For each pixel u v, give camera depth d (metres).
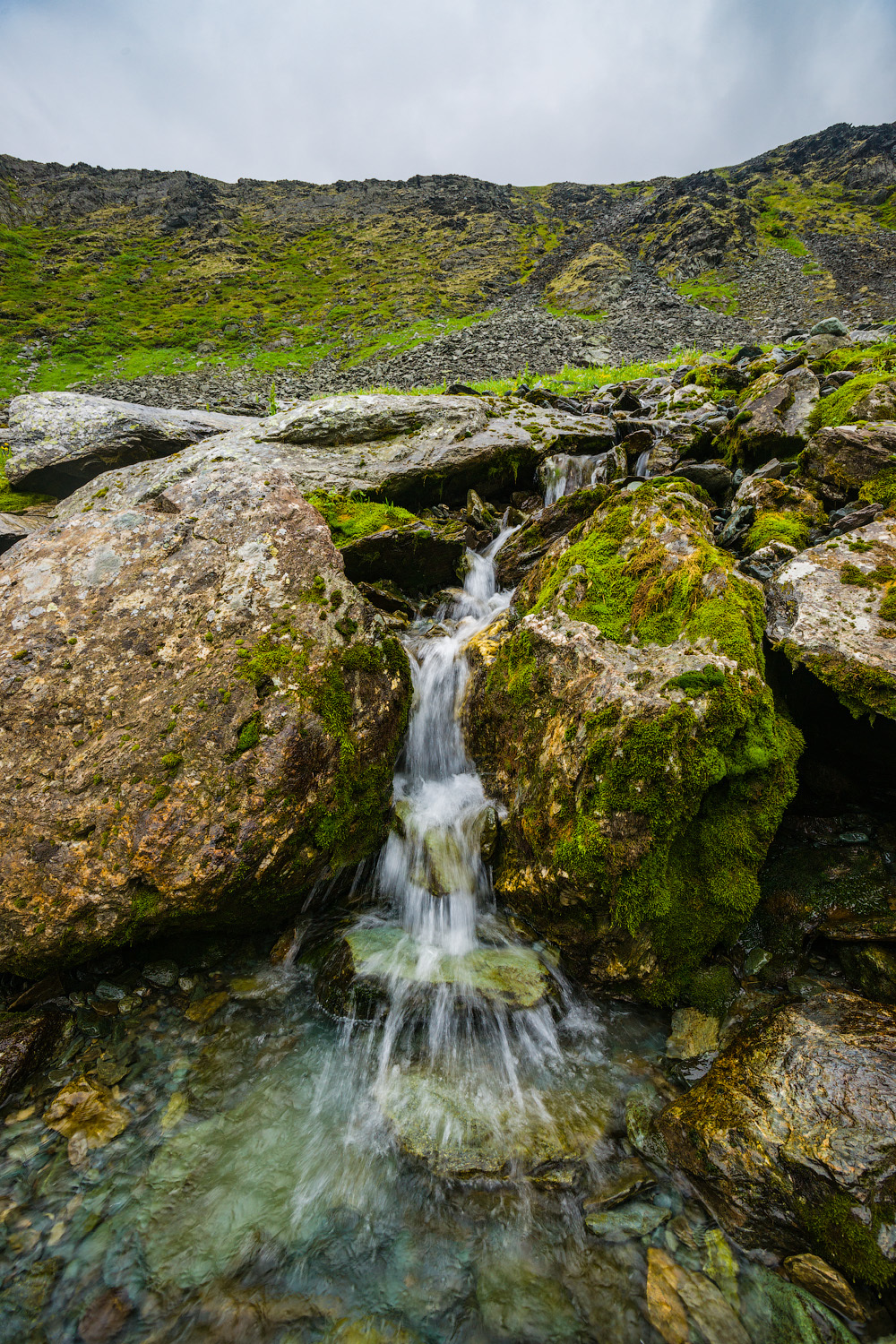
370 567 9.05
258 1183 3.61
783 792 4.54
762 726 4.43
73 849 4.29
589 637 5.21
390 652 5.87
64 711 4.67
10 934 4.22
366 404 11.74
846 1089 3.34
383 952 4.86
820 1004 4.00
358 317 54.22
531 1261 3.25
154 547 5.59
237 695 4.80
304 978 4.95
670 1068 4.14
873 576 5.14
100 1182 3.57
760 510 7.45
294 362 43.88
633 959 4.43
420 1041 4.41
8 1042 4.11
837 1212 3.00
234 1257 3.27
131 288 62.34
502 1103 3.99
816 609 4.94
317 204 91.31
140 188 92.25
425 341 44.03
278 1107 4.02
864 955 4.30
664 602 5.23
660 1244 3.25
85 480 12.08
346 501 9.71
